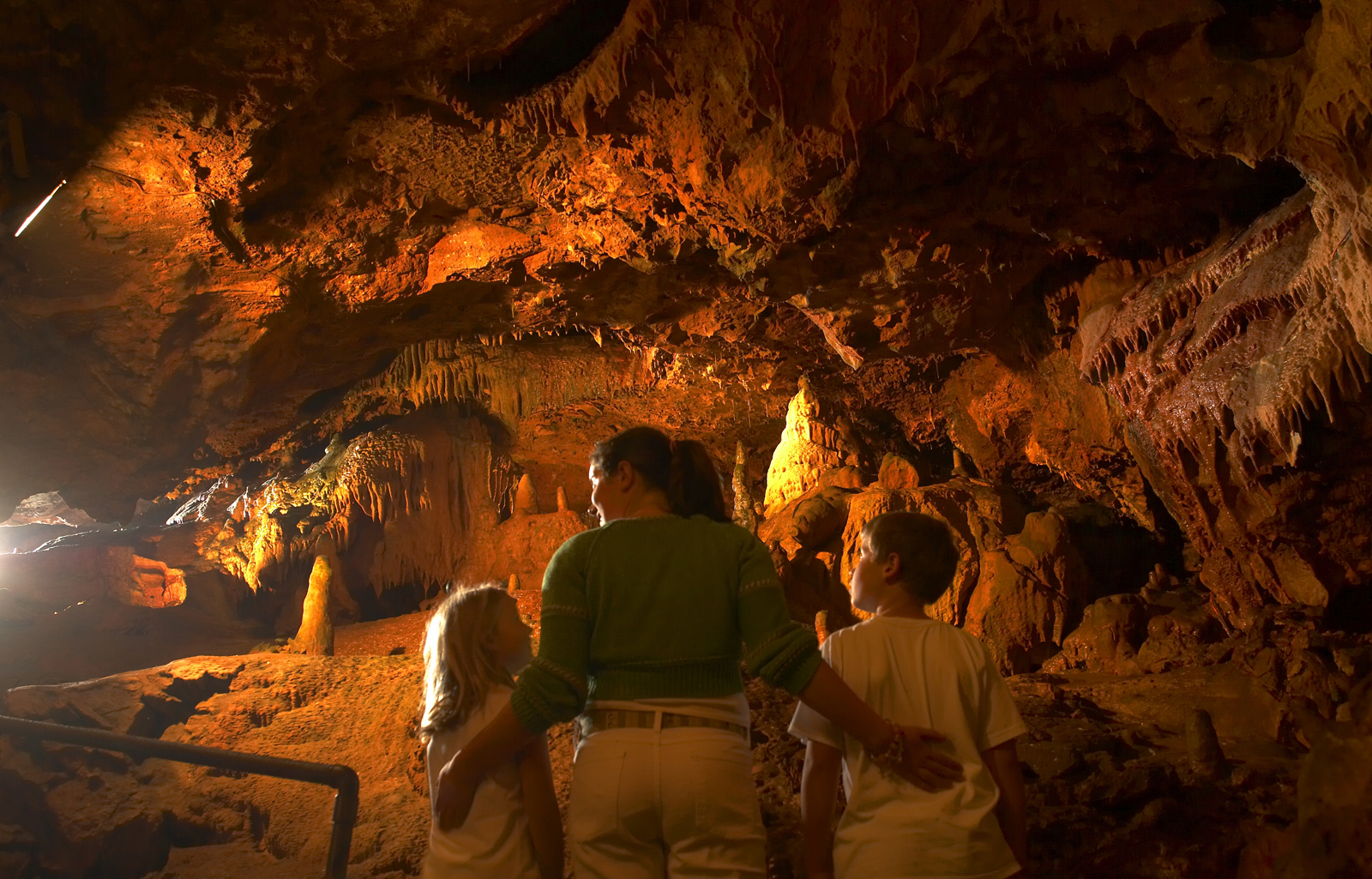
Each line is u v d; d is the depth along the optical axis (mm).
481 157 7016
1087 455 9477
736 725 2076
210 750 3096
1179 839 3461
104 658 12789
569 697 2057
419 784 5281
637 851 1977
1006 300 8258
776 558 9656
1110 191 6414
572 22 5945
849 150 5785
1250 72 4863
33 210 6617
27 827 5391
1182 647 7074
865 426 12508
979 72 5273
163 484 10461
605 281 8969
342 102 6363
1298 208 5801
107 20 5301
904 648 2088
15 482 9344
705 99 5773
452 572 15672
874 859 1901
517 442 15969
